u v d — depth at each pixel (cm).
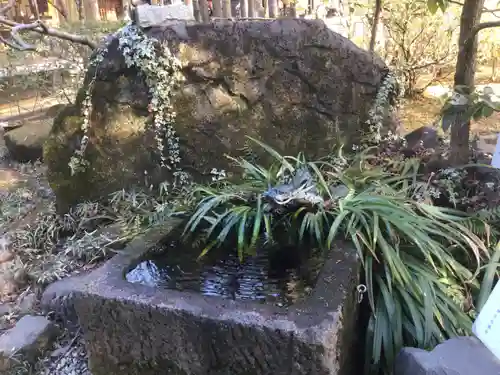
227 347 163
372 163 276
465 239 202
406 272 188
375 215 201
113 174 296
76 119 289
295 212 218
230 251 215
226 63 278
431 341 178
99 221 290
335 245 199
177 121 284
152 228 231
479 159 272
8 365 211
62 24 387
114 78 280
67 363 219
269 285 189
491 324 145
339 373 164
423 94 483
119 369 186
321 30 279
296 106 288
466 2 232
